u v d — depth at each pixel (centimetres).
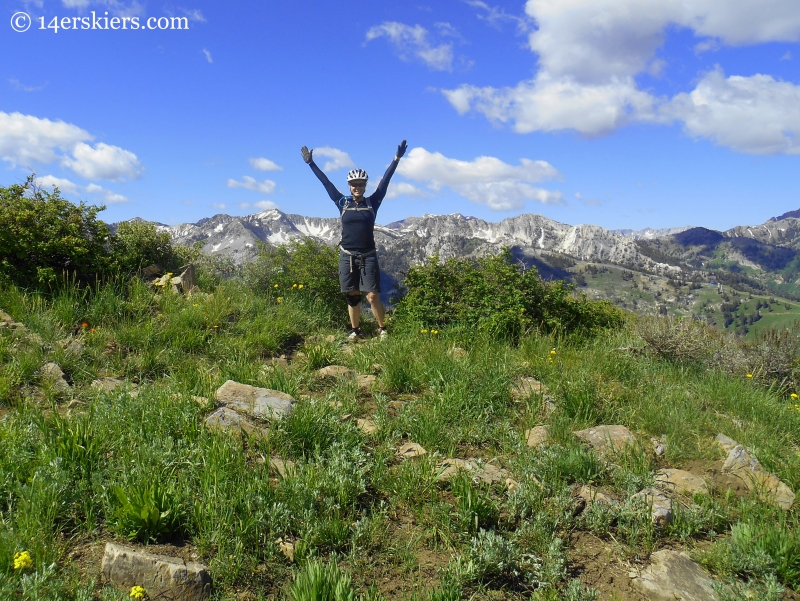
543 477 404
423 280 882
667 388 613
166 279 830
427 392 552
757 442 509
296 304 872
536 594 301
